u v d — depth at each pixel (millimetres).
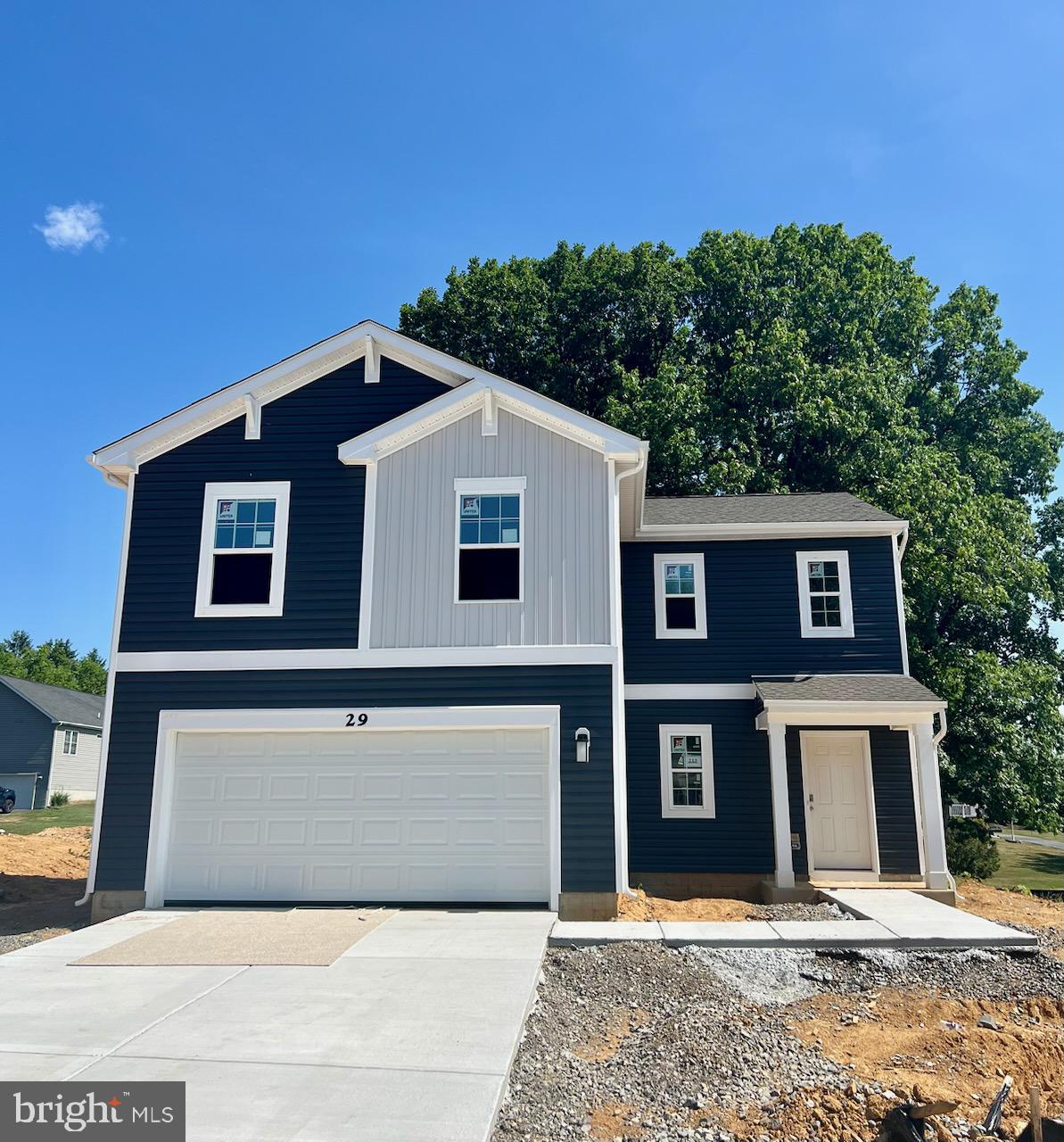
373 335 13117
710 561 16594
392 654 12117
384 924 10461
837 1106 5750
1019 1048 6863
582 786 11523
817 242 31953
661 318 30734
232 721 12117
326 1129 5230
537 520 12336
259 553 12719
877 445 25250
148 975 8367
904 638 16016
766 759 15594
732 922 10844
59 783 39625
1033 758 21078
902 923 10203
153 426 12961
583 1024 7395
